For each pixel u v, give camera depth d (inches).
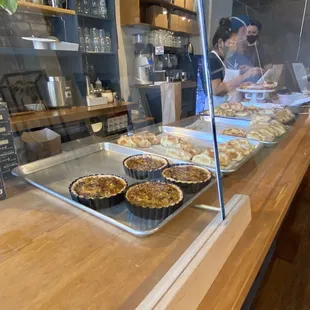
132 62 103.6
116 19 98.3
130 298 15.6
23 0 67.7
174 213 23.5
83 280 17.0
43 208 25.9
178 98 68.7
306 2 114.5
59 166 36.1
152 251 19.8
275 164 38.0
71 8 82.6
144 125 57.4
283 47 117.9
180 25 101.7
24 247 20.2
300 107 71.9
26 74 75.4
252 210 26.6
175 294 15.4
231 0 109.7
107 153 42.4
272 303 42.5
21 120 47.8
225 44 72.5
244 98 72.6
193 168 32.7
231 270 19.2
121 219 23.6
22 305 15.2
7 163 31.6
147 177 32.0
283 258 52.8
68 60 85.0
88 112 67.7
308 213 64.7
